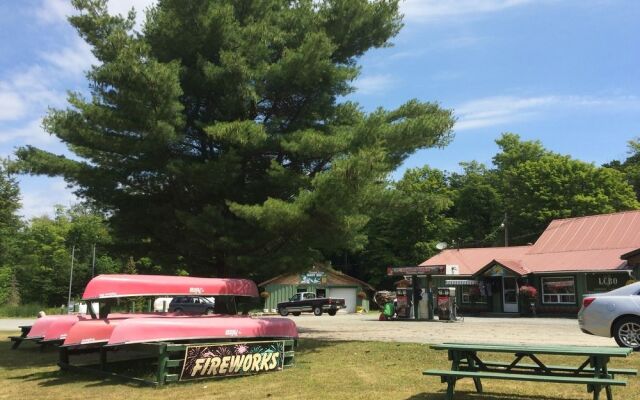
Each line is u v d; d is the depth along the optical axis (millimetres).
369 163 12031
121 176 15445
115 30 13320
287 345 10609
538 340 14008
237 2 15539
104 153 15297
